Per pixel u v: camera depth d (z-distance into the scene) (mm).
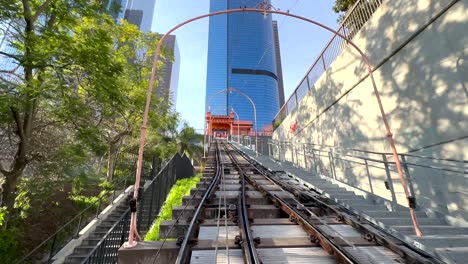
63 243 10078
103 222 12031
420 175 6664
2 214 8734
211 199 6812
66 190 14766
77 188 12984
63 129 12648
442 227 4801
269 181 10141
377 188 8289
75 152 10172
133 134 17484
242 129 48594
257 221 5164
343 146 10734
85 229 10805
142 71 17438
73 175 12828
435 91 6223
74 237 9953
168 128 22422
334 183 9852
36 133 11664
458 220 5371
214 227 4703
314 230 4211
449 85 5844
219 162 16438
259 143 28469
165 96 20688
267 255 3557
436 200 6152
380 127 8289
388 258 3520
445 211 5887
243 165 15227
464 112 5480
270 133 33062
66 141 12883
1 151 11164
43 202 11336
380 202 7258
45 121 11555
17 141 10859
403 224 5281
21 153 9758
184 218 5508
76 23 10648
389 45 7879
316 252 3680
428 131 6422
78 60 9125
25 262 9414
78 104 9758
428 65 6441
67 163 11156
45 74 8984
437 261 3385
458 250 3545
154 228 9016
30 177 11977
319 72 14406
